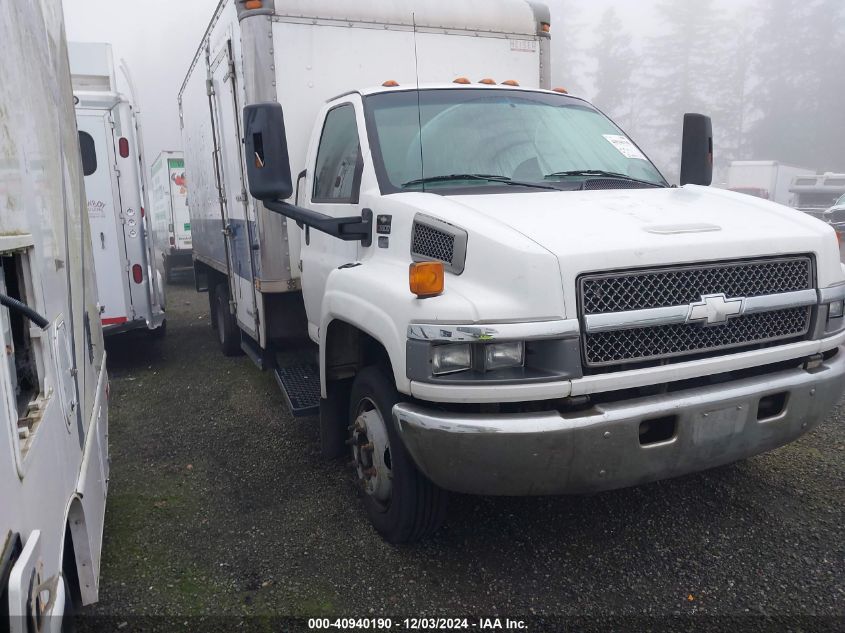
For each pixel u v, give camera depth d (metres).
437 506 3.31
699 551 3.33
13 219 1.80
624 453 2.78
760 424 3.04
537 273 2.69
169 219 16.69
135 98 7.52
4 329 1.70
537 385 2.68
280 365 5.35
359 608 3.04
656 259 2.81
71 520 2.42
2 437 1.46
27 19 2.34
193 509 4.06
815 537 3.39
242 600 3.14
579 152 4.11
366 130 3.96
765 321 3.08
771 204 3.60
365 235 3.72
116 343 8.91
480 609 2.99
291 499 4.12
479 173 3.81
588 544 3.44
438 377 2.80
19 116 2.02
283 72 4.91
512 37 5.68
